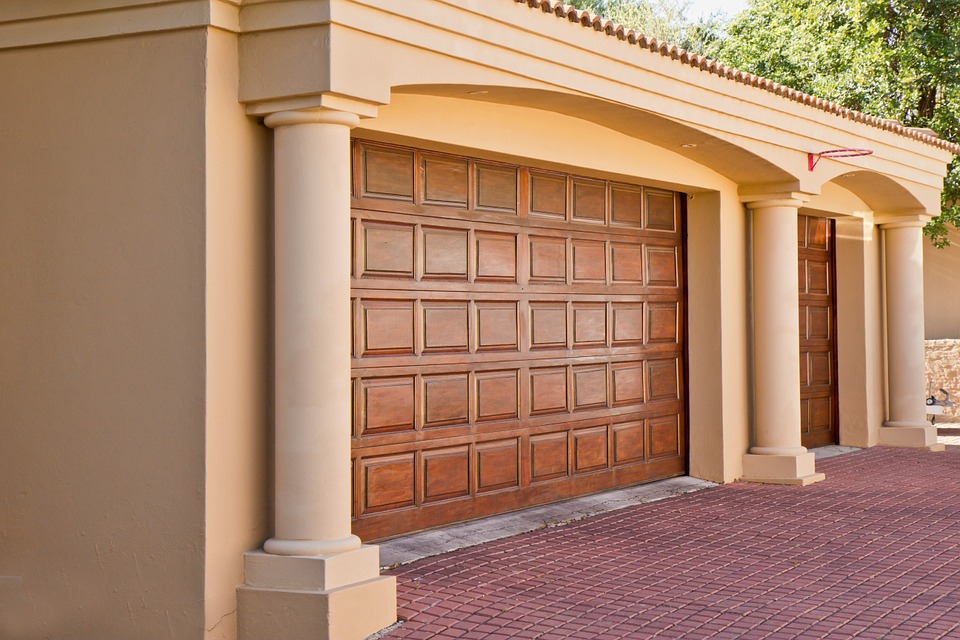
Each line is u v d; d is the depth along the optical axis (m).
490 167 8.70
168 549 5.81
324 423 5.96
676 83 8.89
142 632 5.86
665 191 10.90
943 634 5.80
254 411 6.09
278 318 6.01
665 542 8.16
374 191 7.68
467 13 6.72
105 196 6.00
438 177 8.20
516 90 7.40
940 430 16.89
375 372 7.68
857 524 8.90
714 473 10.95
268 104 5.99
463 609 6.30
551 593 6.65
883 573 7.20
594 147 9.22
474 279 8.55
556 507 9.23
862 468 12.27
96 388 6.00
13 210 6.21
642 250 10.55
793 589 6.77
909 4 17.84
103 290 5.99
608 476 10.02
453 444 8.34
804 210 13.19
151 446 5.86
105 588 5.94
